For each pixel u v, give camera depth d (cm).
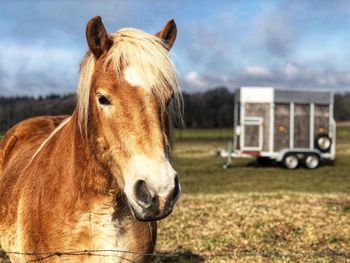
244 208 987
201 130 5044
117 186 287
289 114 2175
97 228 293
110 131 266
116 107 263
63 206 296
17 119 1591
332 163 2334
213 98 5719
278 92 2148
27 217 320
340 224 838
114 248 296
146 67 267
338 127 4806
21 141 460
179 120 294
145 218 247
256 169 2125
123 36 284
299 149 2142
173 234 782
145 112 260
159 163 251
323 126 2200
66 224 294
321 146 2166
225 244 721
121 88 264
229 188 1518
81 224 292
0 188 396
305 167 2166
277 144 2172
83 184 291
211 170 2077
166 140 267
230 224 847
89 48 281
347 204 1039
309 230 791
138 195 250
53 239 298
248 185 1592
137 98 262
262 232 789
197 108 5625
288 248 703
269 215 915
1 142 498
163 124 270
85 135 289
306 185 1586
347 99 5628
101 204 290
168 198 244
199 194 1305
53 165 320
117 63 269
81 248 294
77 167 295
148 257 328
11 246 357
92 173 287
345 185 1580
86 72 286
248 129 2167
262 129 2159
